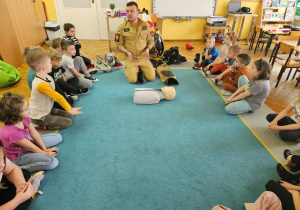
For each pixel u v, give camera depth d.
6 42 3.24
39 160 1.43
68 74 2.51
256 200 1.22
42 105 1.80
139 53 2.83
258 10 5.33
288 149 1.74
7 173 1.13
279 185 1.20
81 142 1.78
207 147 1.76
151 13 4.83
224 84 2.66
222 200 1.32
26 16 4.05
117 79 3.03
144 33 2.73
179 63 3.72
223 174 1.51
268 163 1.61
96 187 1.39
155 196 1.34
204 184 1.43
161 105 2.38
